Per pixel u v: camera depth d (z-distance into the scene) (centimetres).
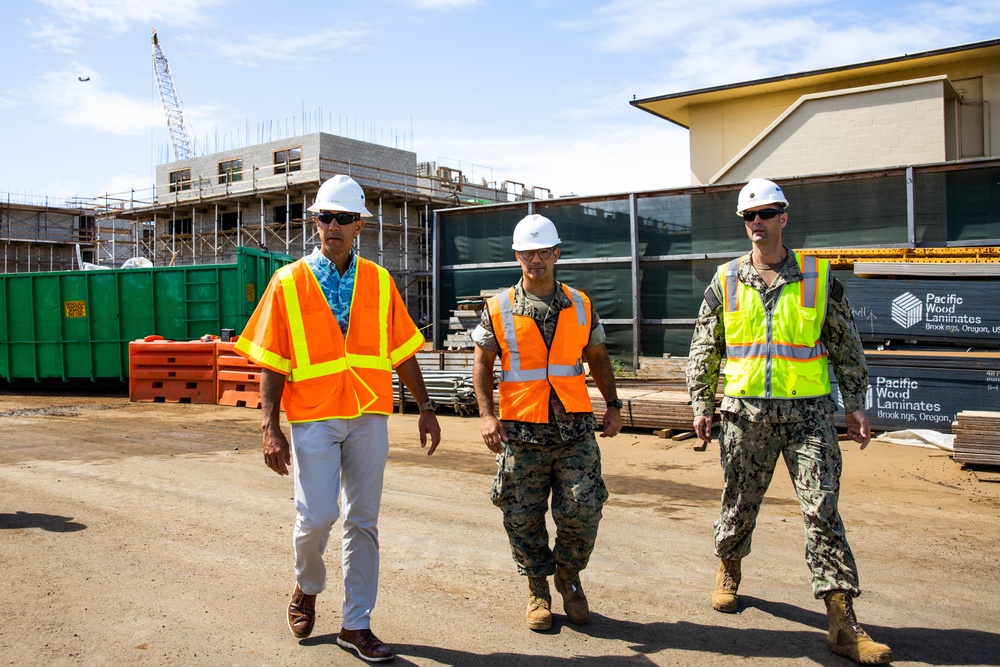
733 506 397
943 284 899
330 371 359
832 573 358
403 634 387
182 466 802
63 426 1109
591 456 391
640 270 1282
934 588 440
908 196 1059
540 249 391
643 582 457
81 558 502
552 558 399
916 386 898
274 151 3919
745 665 350
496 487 400
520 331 393
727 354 400
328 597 438
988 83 1716
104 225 5444
